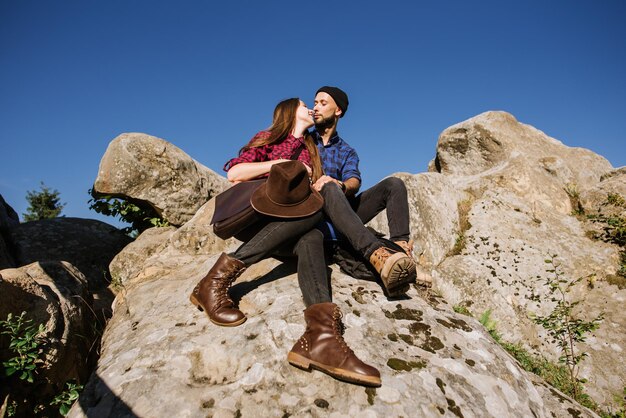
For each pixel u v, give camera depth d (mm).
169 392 1998
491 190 7328
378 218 5492
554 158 8016
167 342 2355
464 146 8961
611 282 5746
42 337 2953
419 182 6258
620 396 4363
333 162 3215
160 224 6688
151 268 3891
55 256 5992
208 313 2422
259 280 2936
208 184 7188
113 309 3557
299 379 2062
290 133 2863
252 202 2367
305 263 2303
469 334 2744
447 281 5453
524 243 6273
